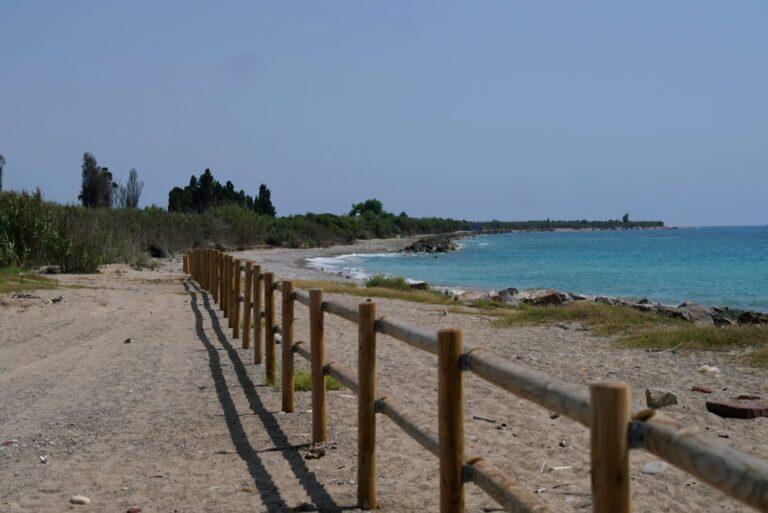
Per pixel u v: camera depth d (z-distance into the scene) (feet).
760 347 43.60
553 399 11.01
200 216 216.95
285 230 283.59
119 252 122.72
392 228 429.79
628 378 36.73
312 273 150.10
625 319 56.34
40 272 96.48
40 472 22.72
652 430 9.11
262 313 39.86
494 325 58.23
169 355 42.80
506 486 13.07
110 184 253.24
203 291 80.28
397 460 23.30
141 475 22.30
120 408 30.58
